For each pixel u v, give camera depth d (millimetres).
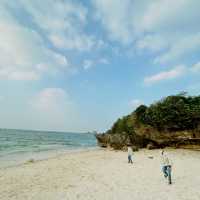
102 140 62688
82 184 15055
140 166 22891
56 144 74062
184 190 13164
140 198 11656
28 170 21125
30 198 11859
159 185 14461
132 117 52094
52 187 14289
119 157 32250
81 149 53344
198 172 18969
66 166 23625
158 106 45812
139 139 47156
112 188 13828
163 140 43344
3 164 26125
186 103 44469
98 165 24203
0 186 14656
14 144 61562
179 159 27094
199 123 39531
